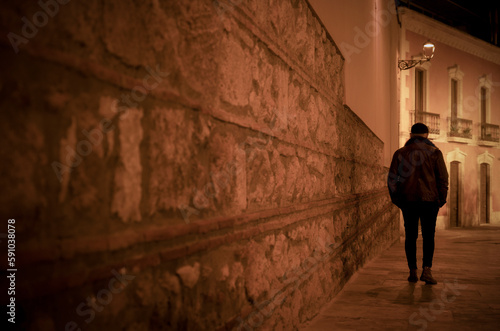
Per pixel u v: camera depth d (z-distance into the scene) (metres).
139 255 1.33
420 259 7.08
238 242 2.08
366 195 6.30
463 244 10.05
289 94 2.90
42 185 1.02
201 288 1.72
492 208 22.39
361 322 3.42
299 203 3.11
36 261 0.99
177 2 1.56
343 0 4.72
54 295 1.04
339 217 4.45
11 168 0.95
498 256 7.60
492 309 3.87
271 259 2.53
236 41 2.07
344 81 4.77
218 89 1.88
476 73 21.36
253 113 2.30
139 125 1.35
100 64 1.19
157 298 1.42
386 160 9.78
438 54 19.14
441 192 4.98
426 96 18.56
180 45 1.58
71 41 1.10
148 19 1.40
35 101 1.00
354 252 5.36
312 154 3.48
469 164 20.88
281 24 2.75
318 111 3.66
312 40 3.48
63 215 1.07
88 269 1.13
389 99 10.84
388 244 9.25
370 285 4.83
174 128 1.54
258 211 2.35
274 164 2.61
